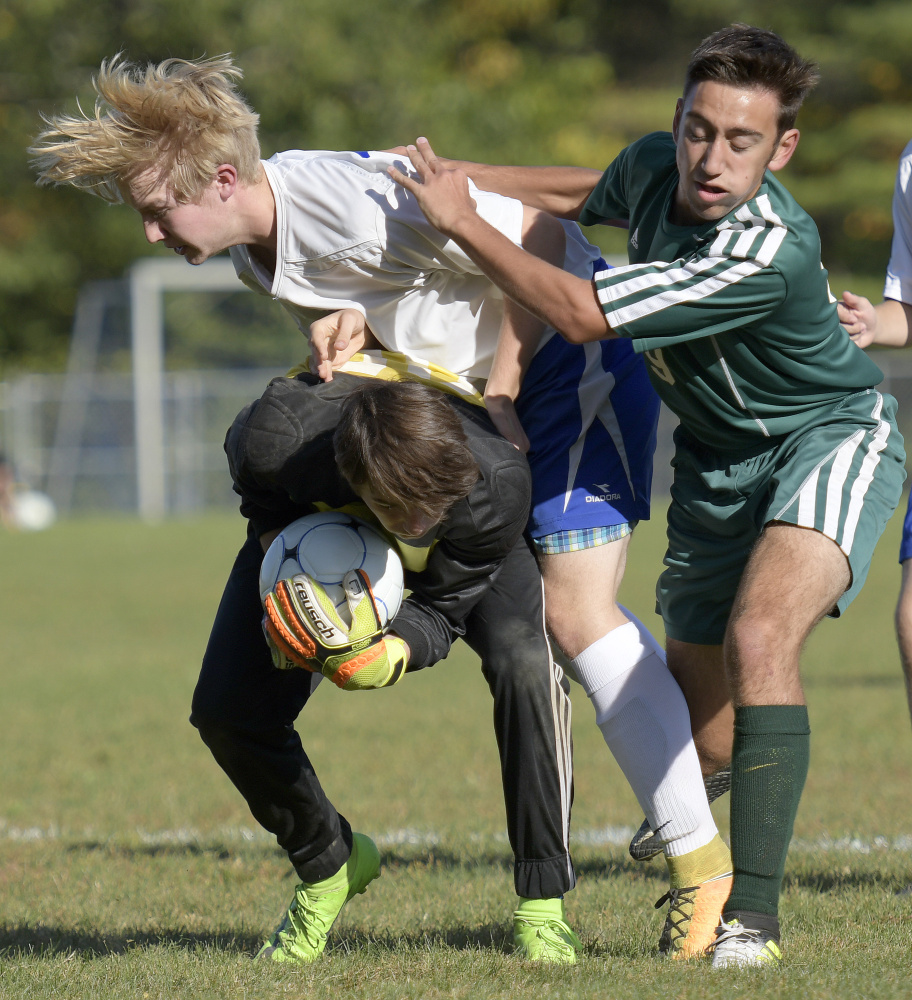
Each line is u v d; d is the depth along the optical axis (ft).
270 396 38.65
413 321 42.32
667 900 43.24
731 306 38.52
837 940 41.27
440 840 65.00
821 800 72.13
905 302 53.16
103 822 71.51
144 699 113.70
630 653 42.22
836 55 448.24
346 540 37.47
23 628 160.35
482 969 38.78
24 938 46.11
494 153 375.45
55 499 346.95
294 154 42.83
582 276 45.01
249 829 69.41
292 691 40.98
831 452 40.63
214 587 198.29
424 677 128.47
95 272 395.14
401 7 375.86
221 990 37.45
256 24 350.64
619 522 42.55
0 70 369.30
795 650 38.65
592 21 481.46
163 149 39.24
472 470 34.96
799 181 441.68
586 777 81.82
